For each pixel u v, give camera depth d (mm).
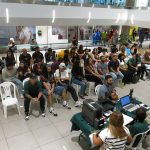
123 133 2168
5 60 5988
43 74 5223
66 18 8047
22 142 3637
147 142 3770
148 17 9141
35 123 4258
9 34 10703
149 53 8289
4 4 6613
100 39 11641
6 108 4355
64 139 3779
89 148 3436
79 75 5691
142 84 7117
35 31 11203
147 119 3439
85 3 8383
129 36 12180
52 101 4879
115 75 6332
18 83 5277
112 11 9297
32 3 7152
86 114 3201
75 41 9344
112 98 4289
